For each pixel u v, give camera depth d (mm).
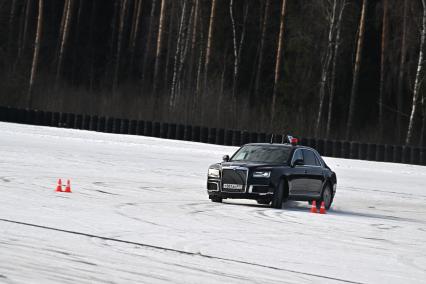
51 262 31922
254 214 57531
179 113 185375
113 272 30828
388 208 75438
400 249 44812
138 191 68250
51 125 161125
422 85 199250
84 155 106688
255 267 34625
